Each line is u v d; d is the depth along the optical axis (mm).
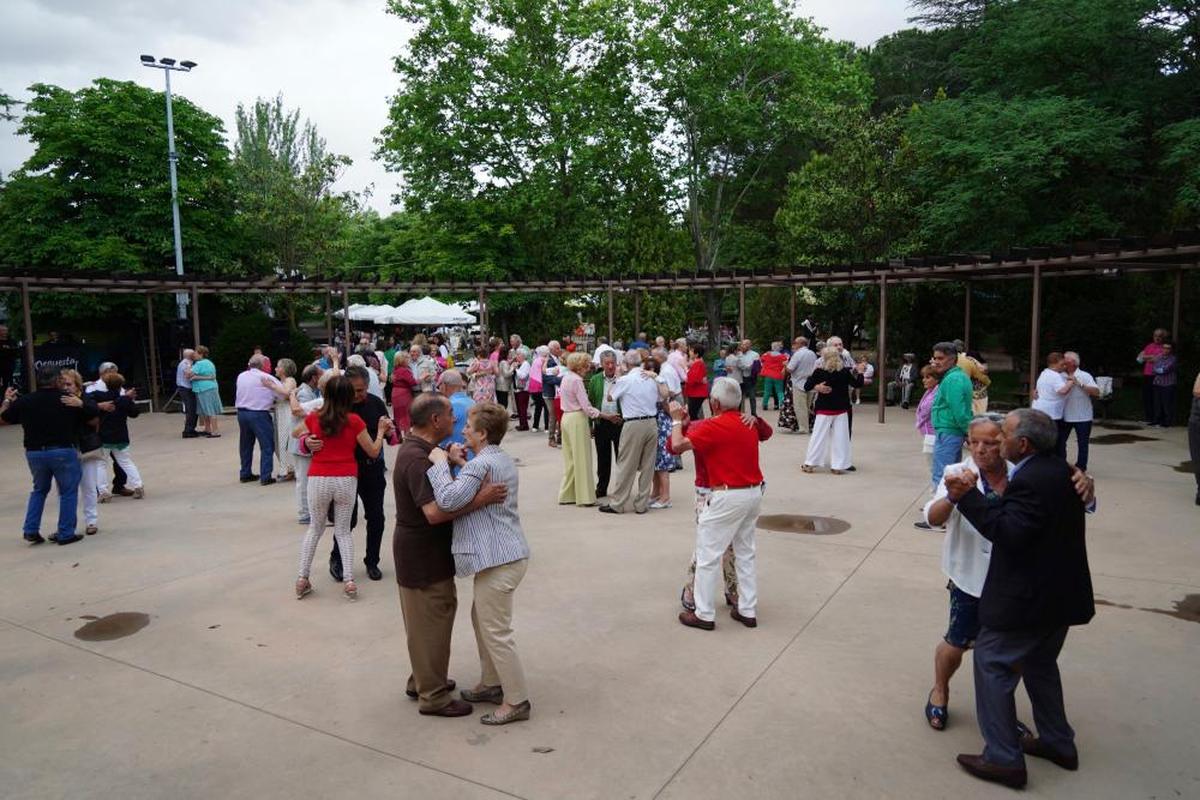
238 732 4125
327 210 29141
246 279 19594
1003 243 18438
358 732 4113
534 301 29156
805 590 6164
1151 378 14742
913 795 3484
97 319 25250
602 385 10188
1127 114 18906
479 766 3768
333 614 5824
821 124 25609
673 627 5457
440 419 4203
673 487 10227
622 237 27453
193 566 7023
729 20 29281
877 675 4676
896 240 22078
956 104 20188
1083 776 3619
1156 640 5109
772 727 4090
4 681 4758
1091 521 8008
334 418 6012
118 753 3928
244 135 35125
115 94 25344
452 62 28078
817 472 10859
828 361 10664
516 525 4195
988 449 3811
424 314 31672
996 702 3535
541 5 28438
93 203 25000
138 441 14766
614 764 3766
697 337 32469
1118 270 15695
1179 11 18672
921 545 7344
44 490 7797
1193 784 3543
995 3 23734
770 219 37906
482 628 4156
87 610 5941
